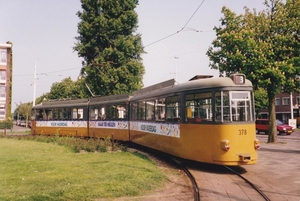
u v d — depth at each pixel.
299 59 19.33
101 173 10.38
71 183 8.97
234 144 10.77
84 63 34.41
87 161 13.23
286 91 21.59
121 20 33.50
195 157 11.70
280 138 27.97
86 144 18.06
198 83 11.84
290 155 15.59
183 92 12.48
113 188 8.34
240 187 8.98
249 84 11.30
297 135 32.41
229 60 20.22
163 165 13.05
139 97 17.91
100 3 32.81
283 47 19.47
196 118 11.76
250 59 19.39
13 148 18.70
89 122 24.52
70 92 58.28
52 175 10.12
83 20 33.47
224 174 10.86
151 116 15.90
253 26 20.41
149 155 16.44
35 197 7.47
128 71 33.25
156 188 8.77
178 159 14.02
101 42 33.69
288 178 10.20
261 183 9.51
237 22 20.70
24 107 83.12
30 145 20.61
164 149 14.16
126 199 7.64
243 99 11.11
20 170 11.05
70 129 26.30
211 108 11.18
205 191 8.52
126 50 33.16
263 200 7.66
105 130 22.39
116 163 12.59
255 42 19.34
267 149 18.14
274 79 19.91
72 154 15.77
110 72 32.34
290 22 19.39
